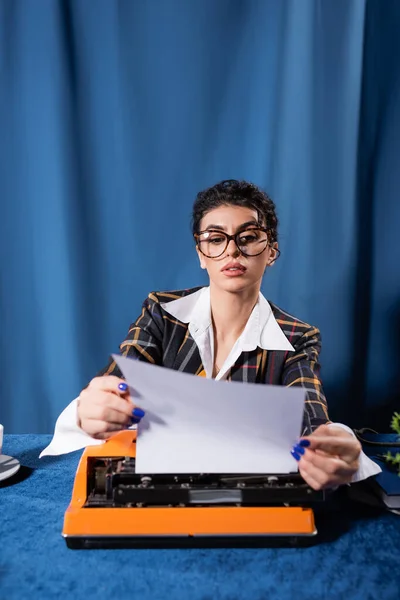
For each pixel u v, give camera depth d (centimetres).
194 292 130
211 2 167
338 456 81
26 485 100
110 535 77
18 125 172
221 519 77
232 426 78
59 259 178
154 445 80
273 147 173
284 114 171
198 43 169
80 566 74
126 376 76
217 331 122
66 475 105
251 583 71
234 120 173
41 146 173
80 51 169
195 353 121
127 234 178
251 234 108
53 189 175
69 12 167
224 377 119
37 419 187
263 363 119
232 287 111
